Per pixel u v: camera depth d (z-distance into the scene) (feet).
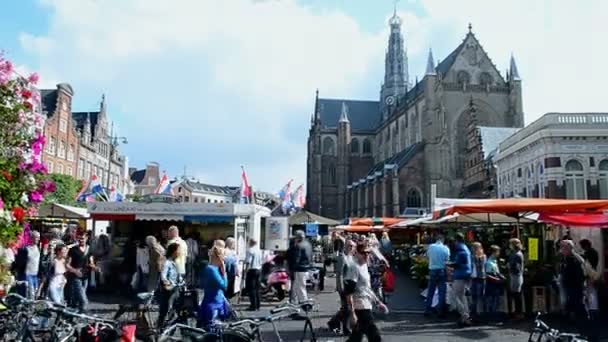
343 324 41.37
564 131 121.39
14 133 25.64
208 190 490.49
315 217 101.71
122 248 73.05
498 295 50.37
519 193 142.61
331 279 94.94
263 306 59.47
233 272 57.36
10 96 25.61
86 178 216.13
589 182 120.78
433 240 88.79
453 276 47.32
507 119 246.88
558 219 53.06
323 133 370.73
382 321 48.49
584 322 41.47
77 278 44.98
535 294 50.37
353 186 335.26
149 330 30.76
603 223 51.03
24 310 27.30
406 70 363.76
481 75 252.21
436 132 247.50
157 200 74.08
